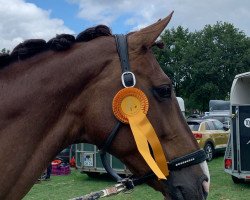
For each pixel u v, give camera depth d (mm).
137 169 2234
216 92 51125
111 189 2299
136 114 2168
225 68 51938
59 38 2307
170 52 51938
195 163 2270
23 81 2225
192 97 52156
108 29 2373
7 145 2141
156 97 2217
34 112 2189
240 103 10961
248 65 51875
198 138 15367
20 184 2158
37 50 2303
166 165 2188
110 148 2221
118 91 2184
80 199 2344
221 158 16672
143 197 9430
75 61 2250
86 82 2227
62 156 14453
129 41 2277
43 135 2205
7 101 2180
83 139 2279
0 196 2117
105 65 2238
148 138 2158
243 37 52594
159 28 2254
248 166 10609
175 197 2223
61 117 2227
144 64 2232
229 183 11281
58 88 2217
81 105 2225
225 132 16938
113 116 2174
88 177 12602
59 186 11188
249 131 10586
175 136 2250
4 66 2268
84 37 2355
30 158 2178
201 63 51219
